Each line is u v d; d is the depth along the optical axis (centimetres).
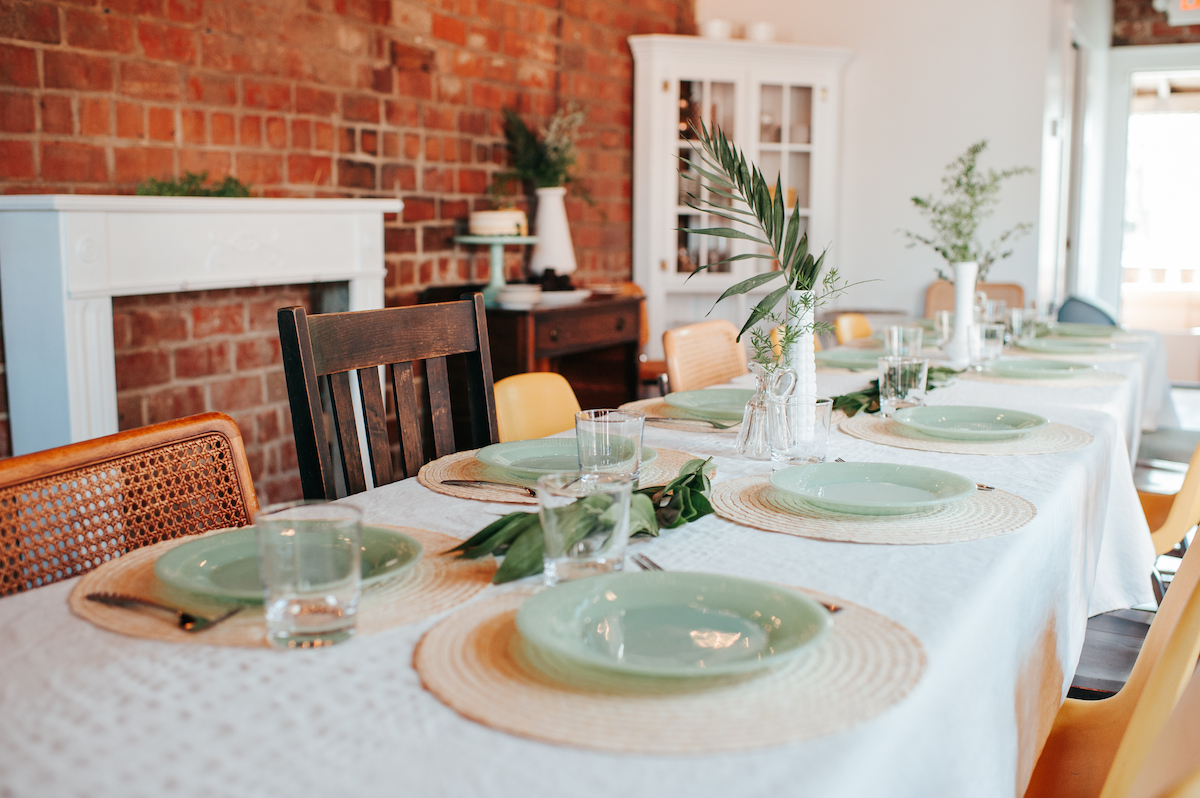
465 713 59
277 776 53
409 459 158
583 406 438
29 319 227
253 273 271
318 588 71
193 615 75
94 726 58
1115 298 666
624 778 52
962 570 89
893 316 502
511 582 85
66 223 219
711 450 151
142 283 240
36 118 237
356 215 305
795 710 60
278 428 314
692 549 96
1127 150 650
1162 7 562
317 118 319
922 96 509
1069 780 111
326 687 64
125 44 257
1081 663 212
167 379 275
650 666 65
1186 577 108
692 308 509
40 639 72
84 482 105
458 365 376
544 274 387
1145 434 453
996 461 139
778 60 490
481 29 388
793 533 101
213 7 280
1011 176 498
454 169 380
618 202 486
